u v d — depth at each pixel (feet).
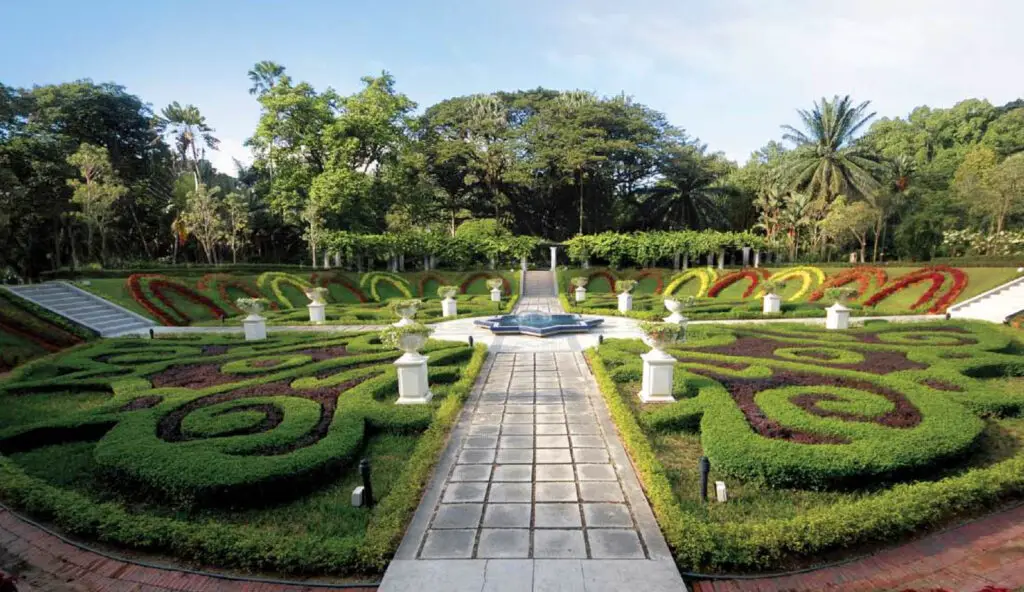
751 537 14.08
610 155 126.72
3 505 17.88
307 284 83.05
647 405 27.61
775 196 122.21
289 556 14.01
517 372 36.27
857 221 104.73
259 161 104.47
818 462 18.22
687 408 24.64
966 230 96.22
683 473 20.10
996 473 17.20
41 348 45.60
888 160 114.93
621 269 106.01
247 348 42.70
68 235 100.12
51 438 24.09
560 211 146.20
